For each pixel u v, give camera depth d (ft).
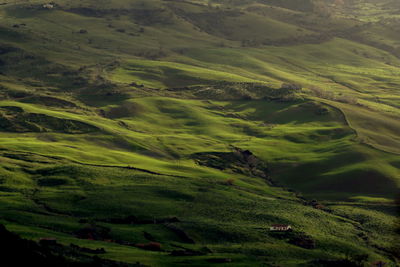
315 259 479.41
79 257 360.69
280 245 522.06
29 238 403.13
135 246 459.73
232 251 485.56
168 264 391.45
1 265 292.20
